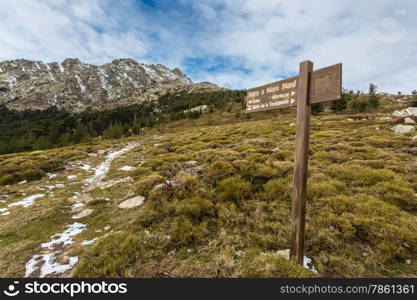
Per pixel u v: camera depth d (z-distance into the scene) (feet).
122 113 269.03
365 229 12.02
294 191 10.14
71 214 19.24
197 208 15.28
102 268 10.41
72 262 11.60
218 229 13.78
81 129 147.74
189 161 34.19
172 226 13.88
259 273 9.51
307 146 9.89
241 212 15.37
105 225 16.28
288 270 9.45
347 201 14.87
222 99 306.14
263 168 22.09
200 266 10.43
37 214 18.86
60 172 38.42
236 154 31.48
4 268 11.35
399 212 13.55
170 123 232.32
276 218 14.26
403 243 10.87
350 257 10.51
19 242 14.15
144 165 35.40
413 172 21.27
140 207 18.56
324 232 12.19
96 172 38.45
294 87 10.64
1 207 21.86
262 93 12.94
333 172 21.27
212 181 21.66
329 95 8.74
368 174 19.66
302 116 9.88
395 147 33.40
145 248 11.99
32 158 47.73
